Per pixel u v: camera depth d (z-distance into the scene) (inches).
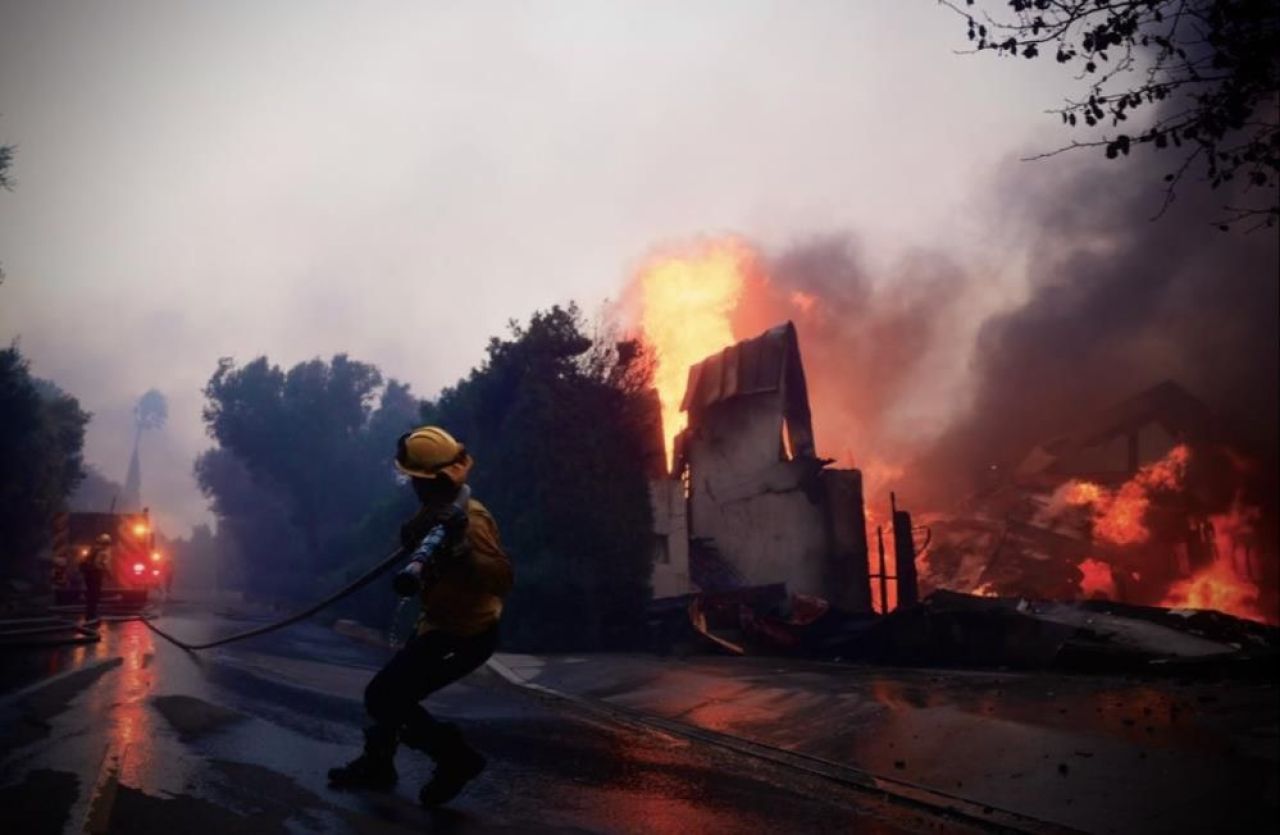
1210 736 249.1
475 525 163.2
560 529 706.2
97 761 175.9
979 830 193.3
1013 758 240.4
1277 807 191.0
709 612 674.8
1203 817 190.2
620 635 692.7
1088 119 227.5
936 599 538.3
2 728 208.2
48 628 505.4
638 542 723.4
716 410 881.5
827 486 839.7
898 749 261.7
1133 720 273.6
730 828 175.2
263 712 254.5
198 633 586.9
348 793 165.6
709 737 295.4
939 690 355.9
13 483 1300.4
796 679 406.9
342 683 365.7
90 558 665.6
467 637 163.0
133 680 310.8
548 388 753.0
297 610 1282.0
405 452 163.0
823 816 193.9
